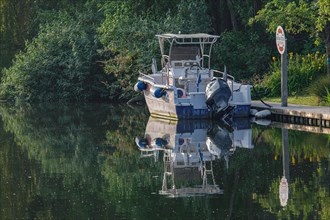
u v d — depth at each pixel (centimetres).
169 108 3516
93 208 2002
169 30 4381
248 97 3456
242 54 4316
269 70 4181
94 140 3095
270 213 1903
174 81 3528
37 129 3488
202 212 1939
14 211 1989
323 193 2062
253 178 2267
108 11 4809
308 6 3859
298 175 2275
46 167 2544
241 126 3275
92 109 4297
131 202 2055
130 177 2364
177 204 2022
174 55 3631
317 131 3045
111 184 2269
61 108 4422
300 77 3809
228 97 3397
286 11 3647
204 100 3447
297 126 3212
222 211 1941
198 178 2314
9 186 2262
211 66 4316
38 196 2138
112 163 2591
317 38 3656
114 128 3416
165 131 3234
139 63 4366
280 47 3409
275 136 2967
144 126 3434
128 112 4069
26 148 2938
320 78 3609
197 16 4478
